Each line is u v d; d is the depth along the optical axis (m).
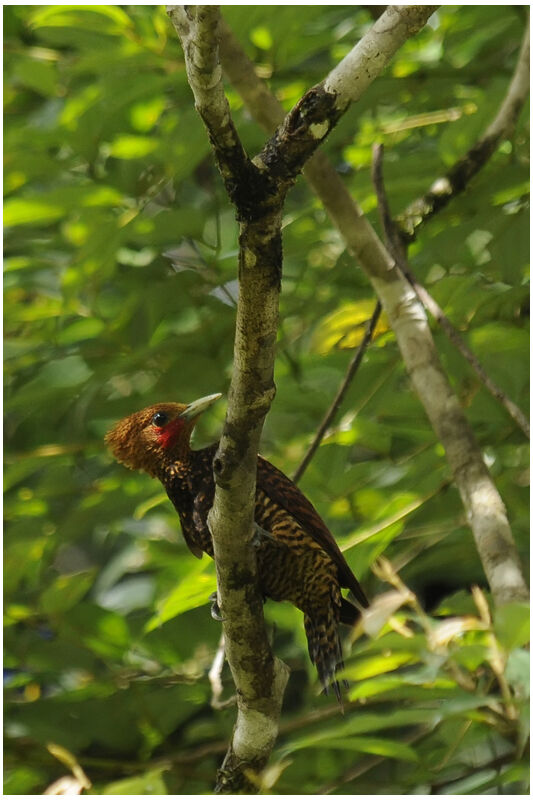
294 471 10.80
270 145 5.71
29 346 12.44
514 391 10.84
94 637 11.00
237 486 6.43
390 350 11.38
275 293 5.78
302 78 11.17
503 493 11.05
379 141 12.27
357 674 6.74
